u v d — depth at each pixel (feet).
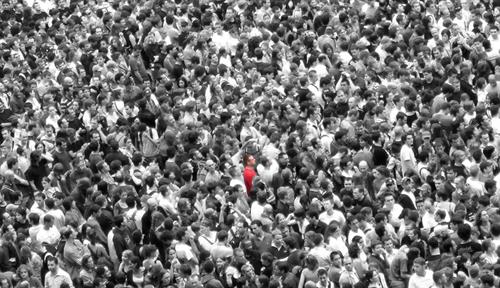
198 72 241.35
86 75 254.88
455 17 266.16
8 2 288.71
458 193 200.75
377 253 184.24
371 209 194.59
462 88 236.43
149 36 257.14
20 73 254.47
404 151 212.43
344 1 274.16
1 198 204.95
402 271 183.01
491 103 232.12
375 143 215.31
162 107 230.48
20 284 182.09
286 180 206.18
